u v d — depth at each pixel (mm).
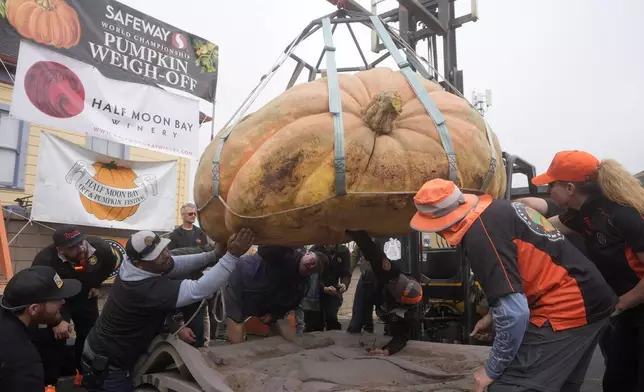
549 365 1832
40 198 6512
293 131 2355
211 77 7336
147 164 7793
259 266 3867
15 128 7684
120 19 6305
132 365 2887
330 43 2768
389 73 2805
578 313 1855
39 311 2518
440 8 5668
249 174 2361
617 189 2342
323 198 2316
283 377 2668
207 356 3018
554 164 2570
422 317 5789
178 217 9250
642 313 2414
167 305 2654
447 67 5699
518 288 1759
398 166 2322
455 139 2463
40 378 2447
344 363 2924
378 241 5465
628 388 2613
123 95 6230
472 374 2770
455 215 1895
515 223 1902
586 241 2623
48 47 5586
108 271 4215
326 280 5781
